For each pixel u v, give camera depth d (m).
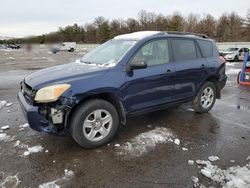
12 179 2.92
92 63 4.29
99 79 3.60
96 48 4.98
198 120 4.95
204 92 5.28
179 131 4.35
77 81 3.45
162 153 3.54
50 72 3.89
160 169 3.14
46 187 2.78
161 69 4.28
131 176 2.99
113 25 76.06
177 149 3.67
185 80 4.72
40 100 3.31
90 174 3.03
